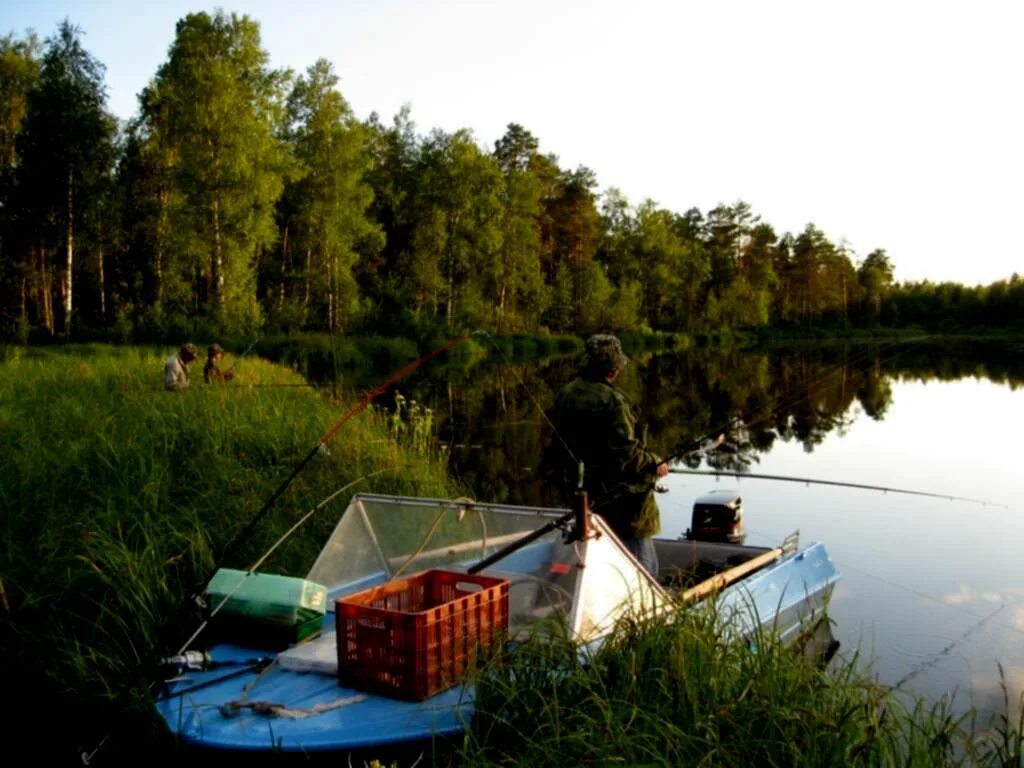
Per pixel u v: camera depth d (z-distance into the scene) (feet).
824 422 60.85
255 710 11.86
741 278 301.63
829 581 20.98
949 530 29.66
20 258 133.80
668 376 105.19
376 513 16.43
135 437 26.07
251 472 25.71
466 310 175.52
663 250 260.83
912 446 49.67
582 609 13.60
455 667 12.48
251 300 124.67
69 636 16.19
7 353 67.00
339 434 30.27
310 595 14.06
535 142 236.22
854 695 12.57
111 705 12.93
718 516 23.40
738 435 53.47
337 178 144.15
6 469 22.33
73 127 125.18
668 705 11.62
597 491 17.02
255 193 122.11
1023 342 205.57
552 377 100.42
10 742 12.89
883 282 354.13
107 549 18.37
